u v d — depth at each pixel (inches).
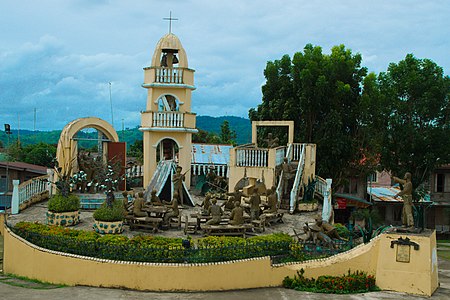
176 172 985.5
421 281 573.3
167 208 772.6
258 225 772.0
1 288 566.9
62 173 984.9
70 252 605.6
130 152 1909.4
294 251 622.2
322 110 1328.7
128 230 762.2
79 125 1017.5
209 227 698.2
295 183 973.2
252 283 585.3
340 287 576.4
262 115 1397.6
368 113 1301.7
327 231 677.3
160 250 574.9
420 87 1304.1
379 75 1381.6
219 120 4955.7
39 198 999.6
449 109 1304.1
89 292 551.2
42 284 601.3
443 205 1477.6
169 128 1117.7
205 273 566.3
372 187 1606.8
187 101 1142.3
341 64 1298.0
